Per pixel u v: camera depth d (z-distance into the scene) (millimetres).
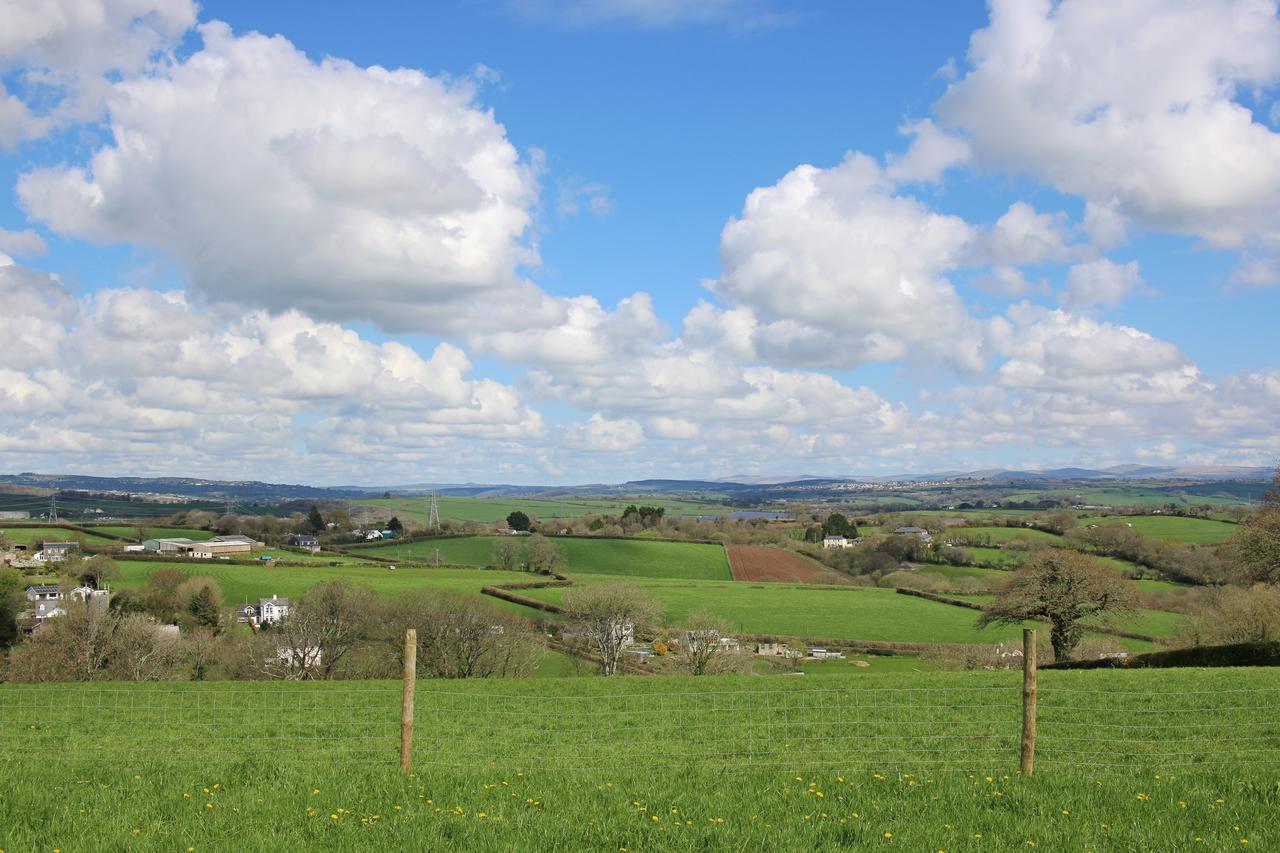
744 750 20516
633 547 142000
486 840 10766
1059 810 12117
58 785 13719
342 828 11297
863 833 11164
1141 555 115375
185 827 11266
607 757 19781
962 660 71875
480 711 28219
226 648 66188
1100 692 29156
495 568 126875
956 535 145000
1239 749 19609
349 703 30656
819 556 148500
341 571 113500
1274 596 58094
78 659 58562
